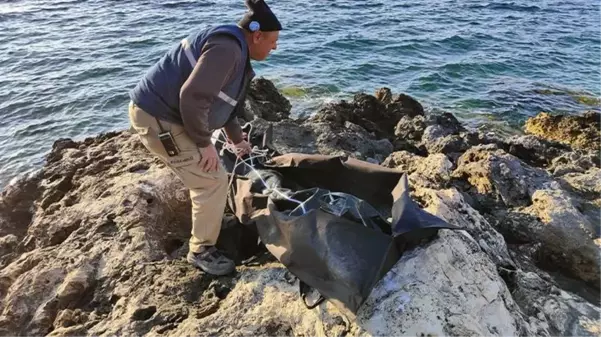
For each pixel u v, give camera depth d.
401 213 3.73
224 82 3.47
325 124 7.60
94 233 4.70
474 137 8.50
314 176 4.49
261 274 4.00
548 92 14.39
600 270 4.89
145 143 3.81
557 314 4.10
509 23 21.22
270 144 5.86
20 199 6.18
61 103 12.96
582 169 7.07
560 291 4.39
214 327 3.67
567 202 5.32
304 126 7.34
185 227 5.04
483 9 23.42
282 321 3.65
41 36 18.06
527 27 20.75
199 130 3.47
